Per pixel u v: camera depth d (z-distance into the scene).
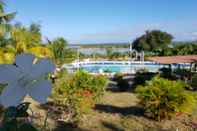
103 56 63.44
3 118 1.69
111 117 12.00
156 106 11.50
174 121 11.58
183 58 27.56
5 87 1.35
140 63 42.25
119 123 11.16
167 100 11.42
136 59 54.78
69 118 10.79
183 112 11.64
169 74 24.36
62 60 21.77
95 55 63.59
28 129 1.72
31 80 1.38
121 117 12.05
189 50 46.94
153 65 39.75
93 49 66.25
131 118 11.92
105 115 12.24
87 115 11.84
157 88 11.64
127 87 21.11
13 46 10.90
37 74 1.38
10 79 1.36
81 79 11.95
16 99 1.35
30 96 1.37
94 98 12.34
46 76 1.43
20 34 11.74
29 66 1.38
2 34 10.66
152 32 59.44
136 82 22.06
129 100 16.33
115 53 63.84
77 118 10.86
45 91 1.38
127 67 42.91
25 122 1.75
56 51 21.36
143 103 11.82
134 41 61.69
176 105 11.41
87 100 11.46
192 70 27.23
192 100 11.77
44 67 1.39
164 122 11.42
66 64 24.03
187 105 11.60
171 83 11.84
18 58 1.39
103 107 13.88
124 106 14.45
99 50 66.62
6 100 1.34
